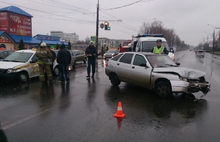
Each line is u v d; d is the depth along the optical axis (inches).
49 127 182.2
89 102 261.7
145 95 301.1
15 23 1163.9
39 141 156.6
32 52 425.4
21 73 384.8
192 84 263.3
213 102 268.1
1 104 249.4
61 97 285.1
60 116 209.9
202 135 169.5
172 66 309.7
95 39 1069.1
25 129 177.8
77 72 564.1
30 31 1286.9
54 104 251.4
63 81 406.0
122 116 207.5
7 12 1112.2
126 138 162.2
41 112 221.6
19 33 1197.7
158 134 170.4
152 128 182.5
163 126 187.3
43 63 374.9
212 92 327.9
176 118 208.2
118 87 357.4
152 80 293.4
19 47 1059.9
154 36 593.6
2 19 1122.0
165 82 280.2
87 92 317.1
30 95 294.4
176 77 269.3
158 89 287.7
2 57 590.9
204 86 271.4
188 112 227.0
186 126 187.9
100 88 347.9
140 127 184.4
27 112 221.3
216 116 215.5
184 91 263.9
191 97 291.6
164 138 163.3
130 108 239.1
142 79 307.9
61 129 178.2
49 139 159.8
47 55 375.2
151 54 324.8
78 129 178.5
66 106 243.8
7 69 363.3
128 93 312.8
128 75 332.5
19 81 382.3
